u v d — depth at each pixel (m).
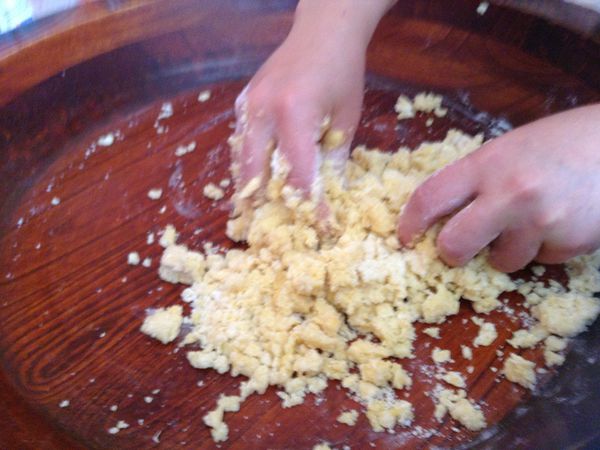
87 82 0.41
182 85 0.43
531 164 0.28
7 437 0.24
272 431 0.27
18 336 0.30
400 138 0.40
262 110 0.31
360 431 0.27
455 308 0.31
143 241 0.34
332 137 0.33
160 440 0.26
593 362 0.29
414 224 0.30
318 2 0.36
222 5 0.44
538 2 0.40
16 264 0.33
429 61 0.43
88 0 0.45
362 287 0.30
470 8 0.42
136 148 0.39
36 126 0.39
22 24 0.41
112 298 0.32
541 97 0.40
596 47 0.38
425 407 0.28
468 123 0.41
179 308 0.31
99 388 0.28
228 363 0.29
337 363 0.28
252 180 0.31
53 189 0.37
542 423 0.26
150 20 0.43
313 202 0.31
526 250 0.29
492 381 0.28
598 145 0.28
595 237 0.28
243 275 0.31
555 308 0.30
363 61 0.35
